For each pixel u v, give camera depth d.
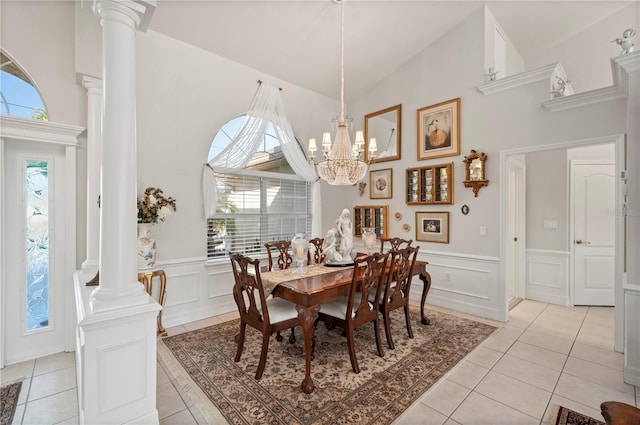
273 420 1.82
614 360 2.56
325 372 2.35
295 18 3.23
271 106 4.09
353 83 4.63
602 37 3.92
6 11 2.51
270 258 3.29
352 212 5.12
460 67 3.78
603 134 2.81
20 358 2.62
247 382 2.22
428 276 3.34
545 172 4.21
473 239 3.69
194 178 3.48
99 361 1.56
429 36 3.92
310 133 4.71
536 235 4.29
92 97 2.71
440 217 4.00
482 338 2.99
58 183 2.78
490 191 3.54
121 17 1.66
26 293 2.65
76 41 2.61
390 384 2.20
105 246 1.64
